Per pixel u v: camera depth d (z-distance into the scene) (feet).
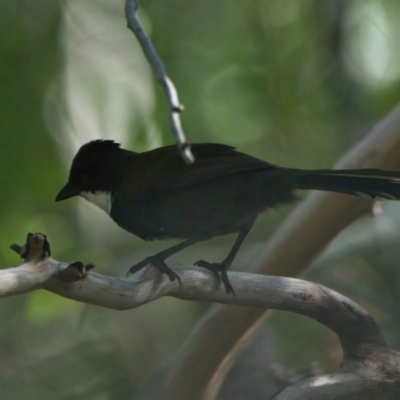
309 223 33.42
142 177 27.22
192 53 42.93
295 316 42.63
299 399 23.85
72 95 38.34
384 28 42.50
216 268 24.26
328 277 45.29
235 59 44.39
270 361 40.83
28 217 39.81
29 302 40.98
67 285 20.40
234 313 32.35
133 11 19.84
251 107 44.70
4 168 38.68
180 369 33.99
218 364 33.68
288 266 34.04
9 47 38.83
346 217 33.19
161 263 22.90
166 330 48.34
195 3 43.19
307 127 46.42
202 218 27.04
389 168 33.06
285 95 45.14
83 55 38.93
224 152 27.50
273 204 26.73
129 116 38.11
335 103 45.14
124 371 45.91
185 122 43.57
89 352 46.60
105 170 28.96
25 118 38.68
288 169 26.27
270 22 45.27
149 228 27.91
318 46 45.01
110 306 21.65
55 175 38.91
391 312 43.52
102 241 45.73
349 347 25.52
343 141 46.34
